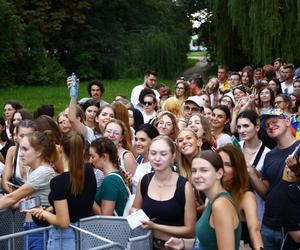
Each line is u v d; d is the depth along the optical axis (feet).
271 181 17.67
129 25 136.87
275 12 77.10
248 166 17.97
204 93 39.17
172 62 125.08
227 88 45.88
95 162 18.37
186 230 16.11
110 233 16.28
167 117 23.50
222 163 13.87
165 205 16.21
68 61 129.39
